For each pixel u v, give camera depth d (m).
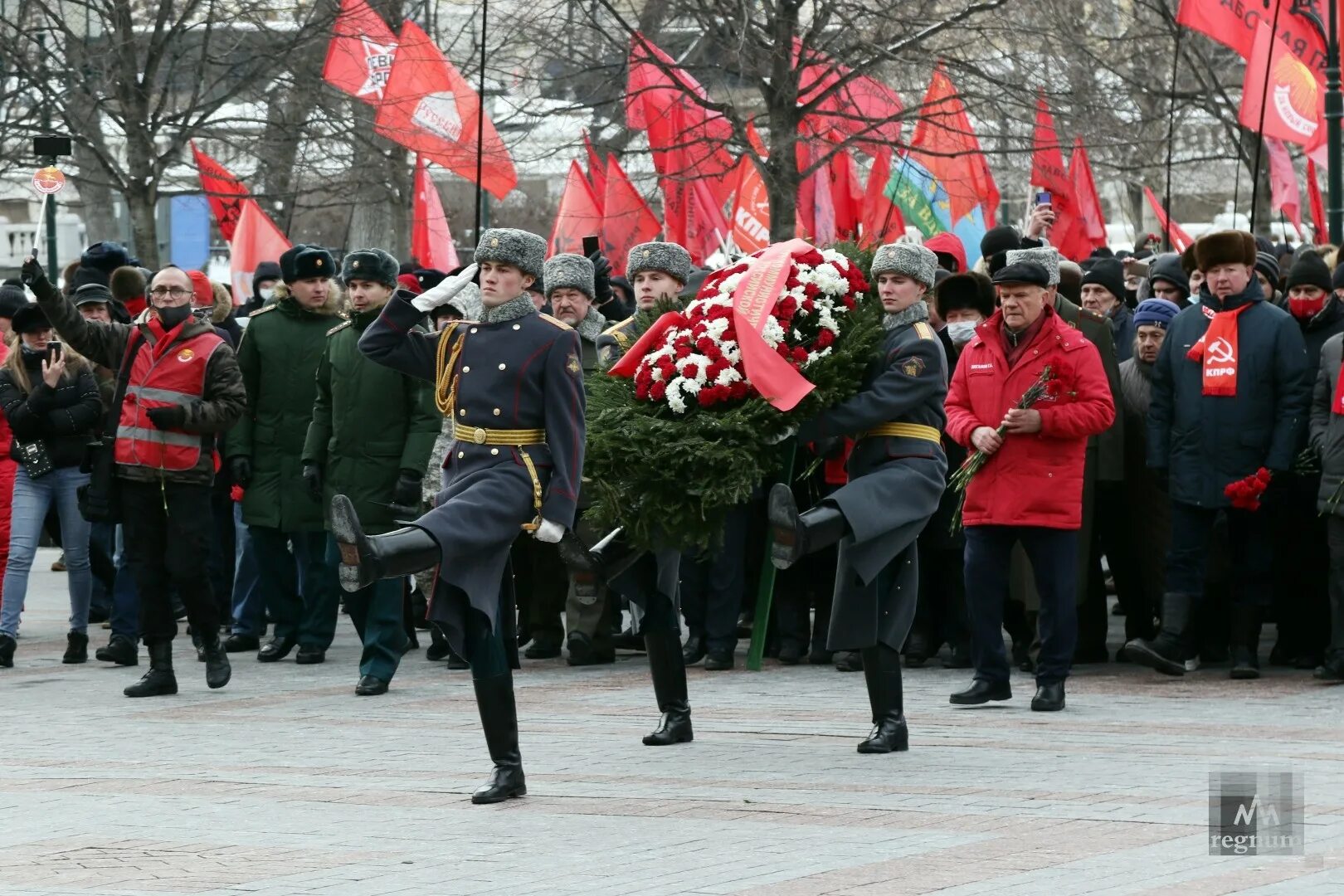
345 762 13.84
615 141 40.47
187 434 17.41
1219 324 17.47
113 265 22.59
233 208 39.06
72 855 10.80
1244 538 17.84
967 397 15.97
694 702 16.55
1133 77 44.72
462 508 12.05
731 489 13.20
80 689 18.11
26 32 37.03
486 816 11.67
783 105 34.25
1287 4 30.78
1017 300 15.55
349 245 49.25
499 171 32.75
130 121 36.97
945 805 11.76
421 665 19.73
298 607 20.14
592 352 18.81
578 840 10.93
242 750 14.45
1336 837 10.57
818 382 13.45
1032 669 18.36
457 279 12.77
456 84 32.50
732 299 13.70
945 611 18.94
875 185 34.56
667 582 14.23
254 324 19.72
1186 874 9.72
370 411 18.34
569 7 37.06
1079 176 33.41
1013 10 38.97
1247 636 17.88
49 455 19.84
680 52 39.59
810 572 19.19
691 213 33.97
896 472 13.53
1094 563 18.89
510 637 12.43
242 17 38.97
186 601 17.73
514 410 12.45
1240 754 13.46
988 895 9.32
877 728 13.90
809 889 9.52
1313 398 17.53
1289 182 34.91
